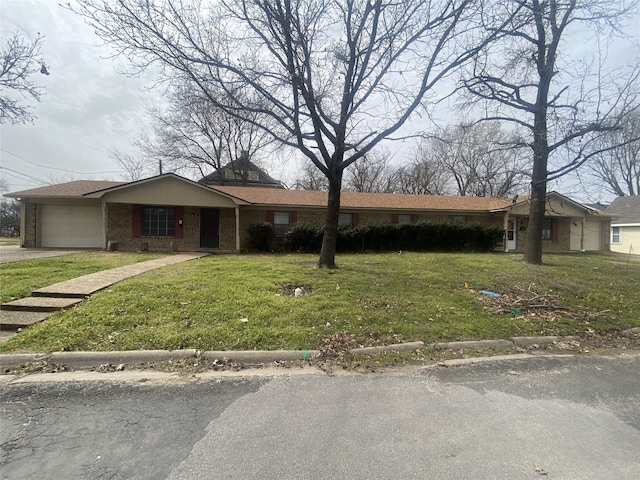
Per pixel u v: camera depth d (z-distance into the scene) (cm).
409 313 567
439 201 2053
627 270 1096
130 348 411
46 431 252
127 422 266
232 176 3369
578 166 864
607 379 368
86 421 267
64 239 1563
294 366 391
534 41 1019
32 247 1530
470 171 3047
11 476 203
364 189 3512
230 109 858
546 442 246
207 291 625
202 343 429
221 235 1717
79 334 441
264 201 1727
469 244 1775
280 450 232
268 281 728
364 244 1652
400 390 331
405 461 222
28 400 300
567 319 585
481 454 231
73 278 723
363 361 407
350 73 845
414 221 1944
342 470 212
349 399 310
